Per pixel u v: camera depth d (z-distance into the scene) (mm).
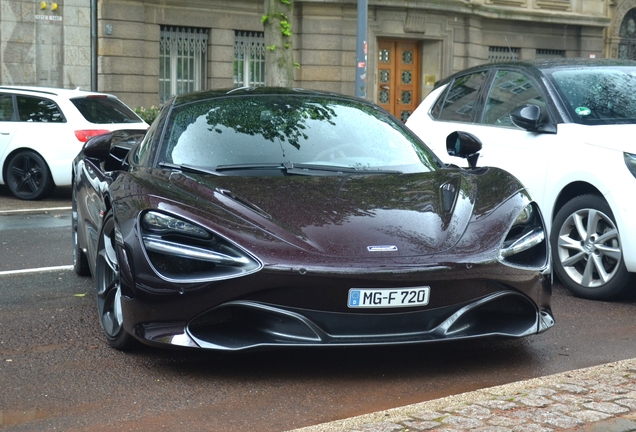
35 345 4672
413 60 25859
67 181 11953
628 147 5742
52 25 20859
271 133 5145
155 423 3502
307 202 4258
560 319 5324
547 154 6211
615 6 29953
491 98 7102
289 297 3844
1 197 12477
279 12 15656
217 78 23031
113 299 4559
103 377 4102
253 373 4164
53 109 12031
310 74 23766
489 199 4461
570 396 3646
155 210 4098
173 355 4449
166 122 5215
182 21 22422
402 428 3252
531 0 27969
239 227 3980
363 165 4984
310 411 3654
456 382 4066
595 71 6840
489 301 4047
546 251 4359
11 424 3496
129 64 21688
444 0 25219
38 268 6965
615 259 5773
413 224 4133
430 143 7406
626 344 4746
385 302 3861
